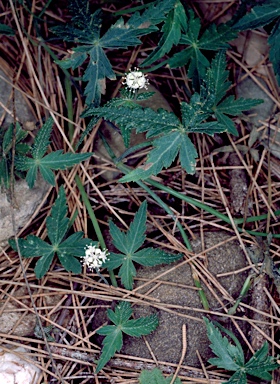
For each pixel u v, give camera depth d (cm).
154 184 53
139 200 54
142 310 51
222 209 54
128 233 51
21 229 53
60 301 52
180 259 52
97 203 55
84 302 52
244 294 52
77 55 52
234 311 51
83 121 55
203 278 52
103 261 50
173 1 51
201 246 53
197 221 54
